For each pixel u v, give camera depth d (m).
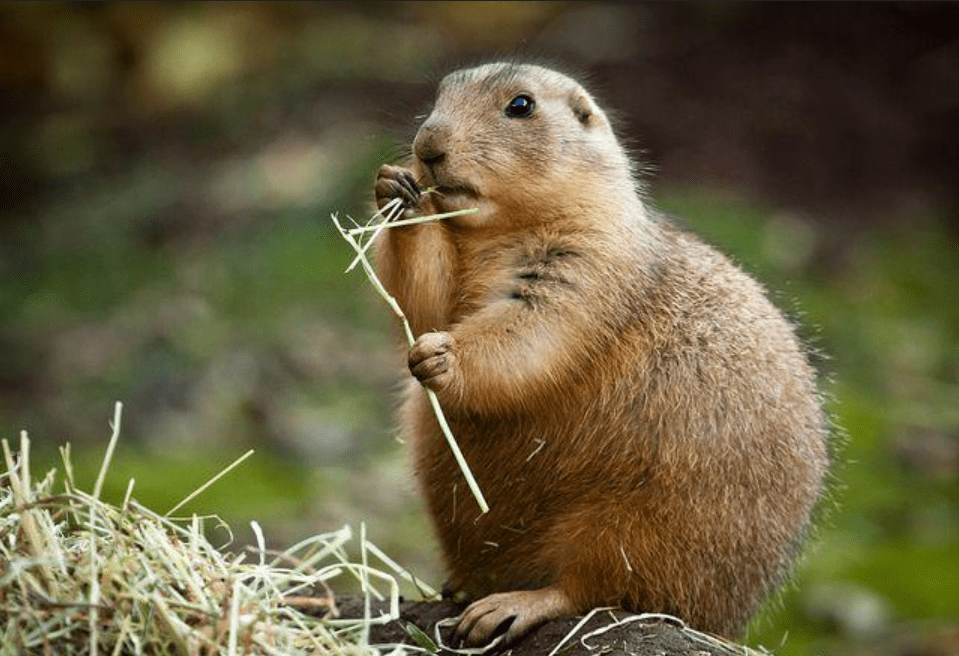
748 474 7.30
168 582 5.64
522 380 7.04
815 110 20.84
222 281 18.19
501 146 7.35
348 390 15.57
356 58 23.05
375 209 7.49
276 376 15.80
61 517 6.15
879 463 14.26
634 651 6.59
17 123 23.78
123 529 5.92
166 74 23.80
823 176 19.73
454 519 7.48
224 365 15.95
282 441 14.30
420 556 11.88
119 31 24.33
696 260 7.79
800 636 11.21
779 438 7.42
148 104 23.78
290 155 20.78
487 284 7.38
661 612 7.24
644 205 7.96
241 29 24.22
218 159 21.55
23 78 24.52
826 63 21.75
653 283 7.46
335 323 16.94
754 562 7.39
